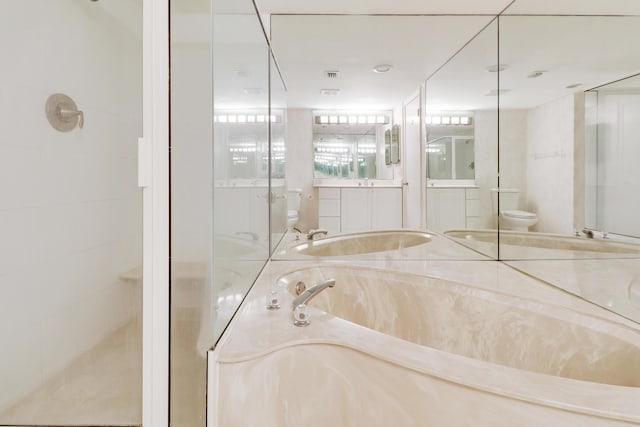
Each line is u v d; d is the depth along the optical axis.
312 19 1.94
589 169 1.19
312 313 1.10
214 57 0.84
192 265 0.77
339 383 0.85
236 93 1.10
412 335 1.47
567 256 1.32
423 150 2.07
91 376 1.10
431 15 1.90
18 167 1.07
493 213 1.82
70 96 1.16
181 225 0.73
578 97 1.27
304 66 2.00
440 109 2.00
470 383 0.71
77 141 1.19
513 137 1.69
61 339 1.16
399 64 1.99
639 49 0.96
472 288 1.36
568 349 1.09
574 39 1.29
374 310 1.57
